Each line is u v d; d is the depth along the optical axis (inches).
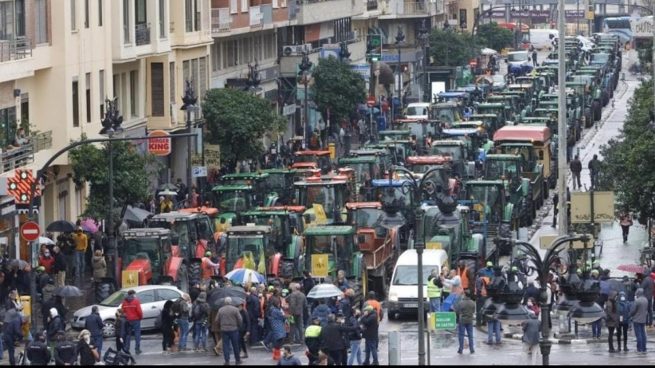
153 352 4434.1
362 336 4175.7
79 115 6378.0
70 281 5526.6
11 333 4126.5
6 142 5738.2
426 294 4827.8
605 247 6456.7
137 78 7396.7
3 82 5782.5
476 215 6205.7
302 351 4436.5
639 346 4407.0
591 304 3280.0
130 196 5994.1
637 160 5880.9
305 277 4879.4
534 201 7253.9
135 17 7170.3
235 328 4170.8
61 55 6220.5
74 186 6402.6
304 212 5807.1
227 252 5132.9
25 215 5753.0
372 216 5497.1
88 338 3853.3
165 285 4904.0
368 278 5305.1
